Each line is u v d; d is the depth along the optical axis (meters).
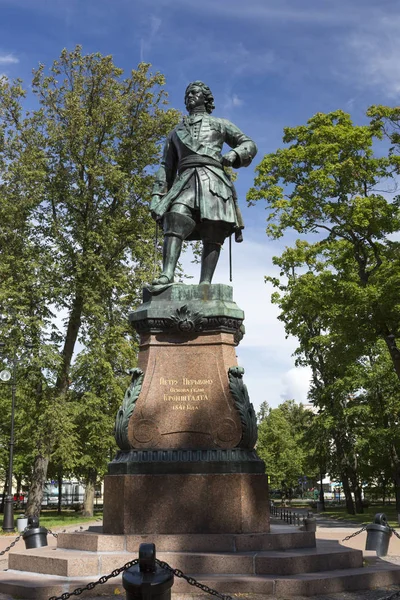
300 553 8.45
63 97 27.80
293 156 26.30
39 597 7.44
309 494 85.38
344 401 36.56
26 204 26.17
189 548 8.55
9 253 26.52
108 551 8.65
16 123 27.52
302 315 27.14
